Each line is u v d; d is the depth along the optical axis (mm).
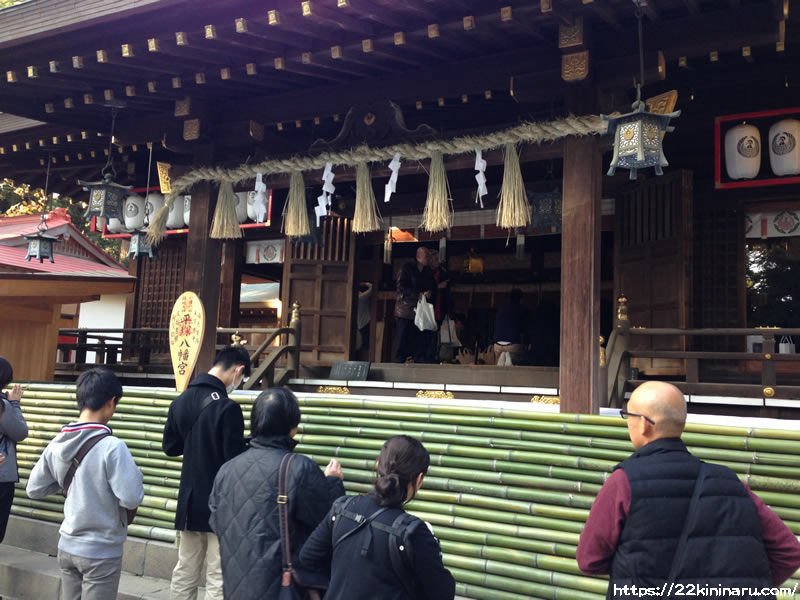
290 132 7273
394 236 9195
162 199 8266
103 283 7355
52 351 7805
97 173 9328
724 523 2002
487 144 4945
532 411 4246
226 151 6484
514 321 7918
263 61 5316
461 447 4391
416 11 4453
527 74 5000
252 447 2889
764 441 3594
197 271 6180
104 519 3307
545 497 4043
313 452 4902
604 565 2127
